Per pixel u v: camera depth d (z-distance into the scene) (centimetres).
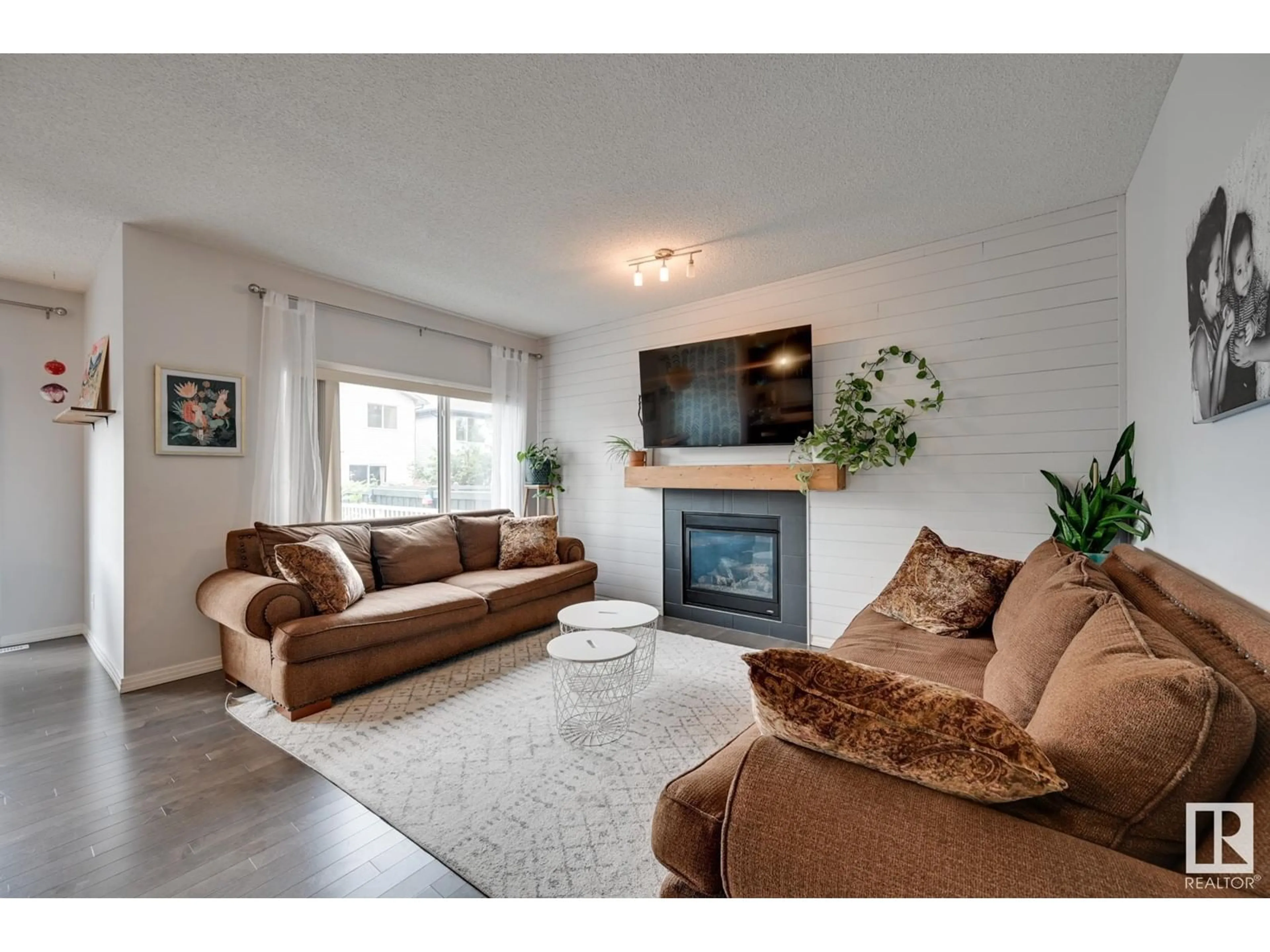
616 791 198
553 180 254
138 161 235
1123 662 92
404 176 249
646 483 445
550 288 402
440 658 317
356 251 333
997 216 295
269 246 325
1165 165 203
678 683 299
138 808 188
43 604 379
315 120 208
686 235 313
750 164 242
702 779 118
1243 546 139
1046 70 185
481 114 205
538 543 420
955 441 322
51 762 218
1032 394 299
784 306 387
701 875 107
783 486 373
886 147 230
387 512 434
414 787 200
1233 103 142
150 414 299
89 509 379
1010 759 79
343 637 267
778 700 96
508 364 509
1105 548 256
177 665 307
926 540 268
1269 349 114
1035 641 144
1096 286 281
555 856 164
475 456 500
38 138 218
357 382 404
